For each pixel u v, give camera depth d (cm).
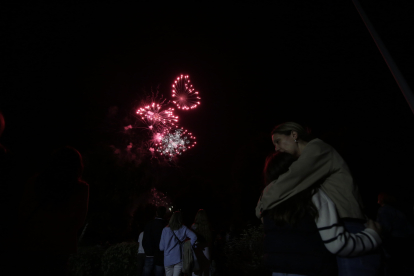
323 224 164
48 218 222
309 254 166
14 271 205
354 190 179
